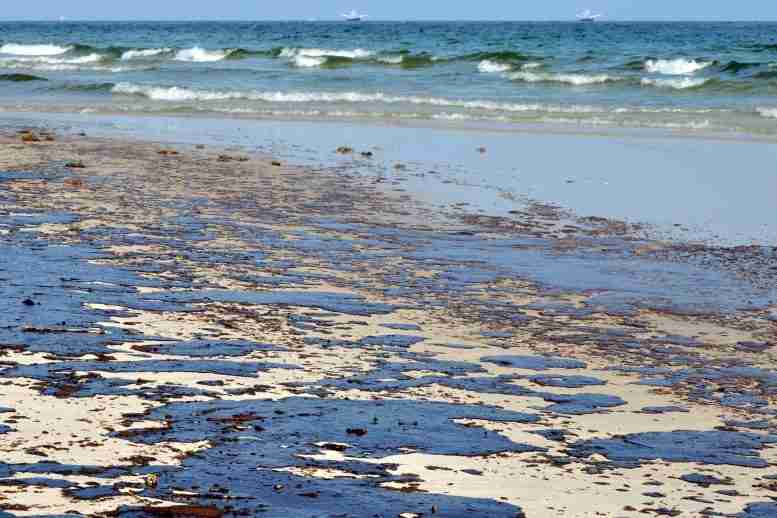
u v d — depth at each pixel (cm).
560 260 1251
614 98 3588
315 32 11512
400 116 3042
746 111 3089
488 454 588
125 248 1164
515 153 2247
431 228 1428
